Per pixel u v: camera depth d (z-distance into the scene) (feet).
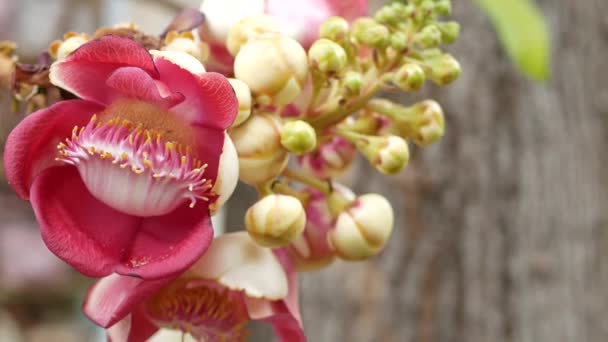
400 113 2.06
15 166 1.80
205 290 2.01
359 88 1.95
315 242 2.08
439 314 3.89
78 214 1.82
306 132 1.91
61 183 1.83
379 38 1.98
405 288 3.89
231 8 2.02
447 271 3.92
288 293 2.05
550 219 4.00
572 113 4.15
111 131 1.81
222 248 2.00
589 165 4.13
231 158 1.83
